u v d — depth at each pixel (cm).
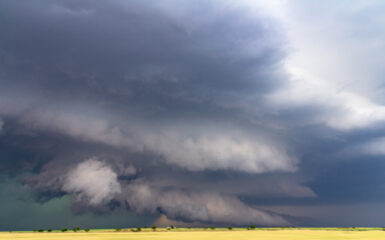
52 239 7850
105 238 8212
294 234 10050
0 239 8100
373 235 9219
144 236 9325
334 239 7400
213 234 10525
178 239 7669
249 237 8438
